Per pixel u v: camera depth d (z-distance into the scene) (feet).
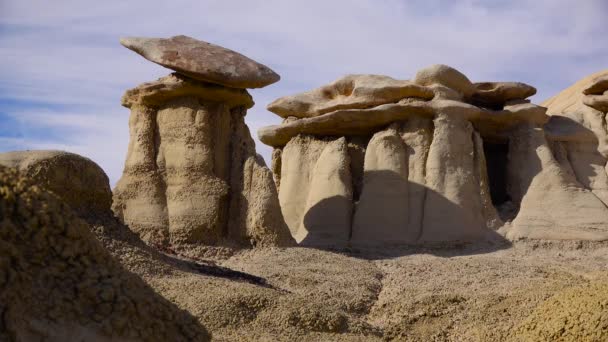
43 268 22.66
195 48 64.54
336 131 77.92
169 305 24.58
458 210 71.05
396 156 73.92
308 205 74.69
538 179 73.97
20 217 22.68
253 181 63.21
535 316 44.62
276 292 46.47
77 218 23.99
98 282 23.43
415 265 60.13
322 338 43.06
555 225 71.20
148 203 63.41
